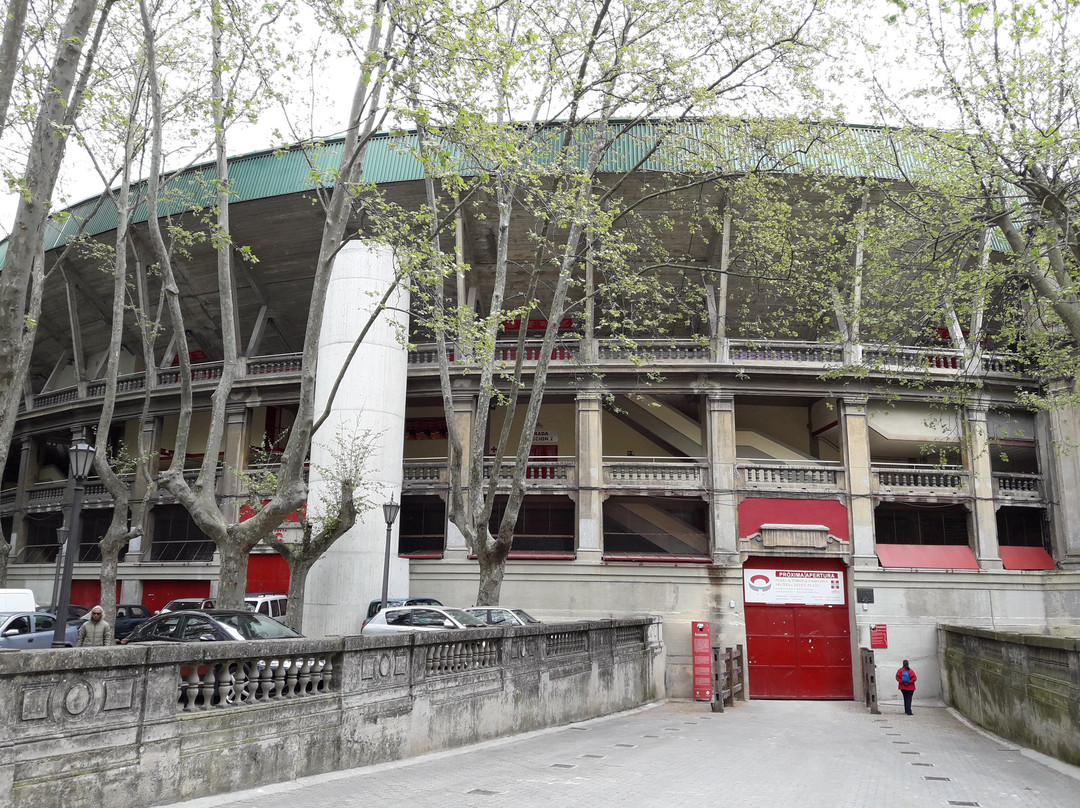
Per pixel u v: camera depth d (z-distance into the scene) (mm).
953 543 25953
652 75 16234
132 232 28469
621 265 16859
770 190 20188
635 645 20391
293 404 28375
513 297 29172
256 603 22719
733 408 25922
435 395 27000
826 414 27938
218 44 14000
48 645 19812
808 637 24359
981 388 25156
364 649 9711
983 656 17219
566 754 11203
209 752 7492
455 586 25109
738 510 24797
